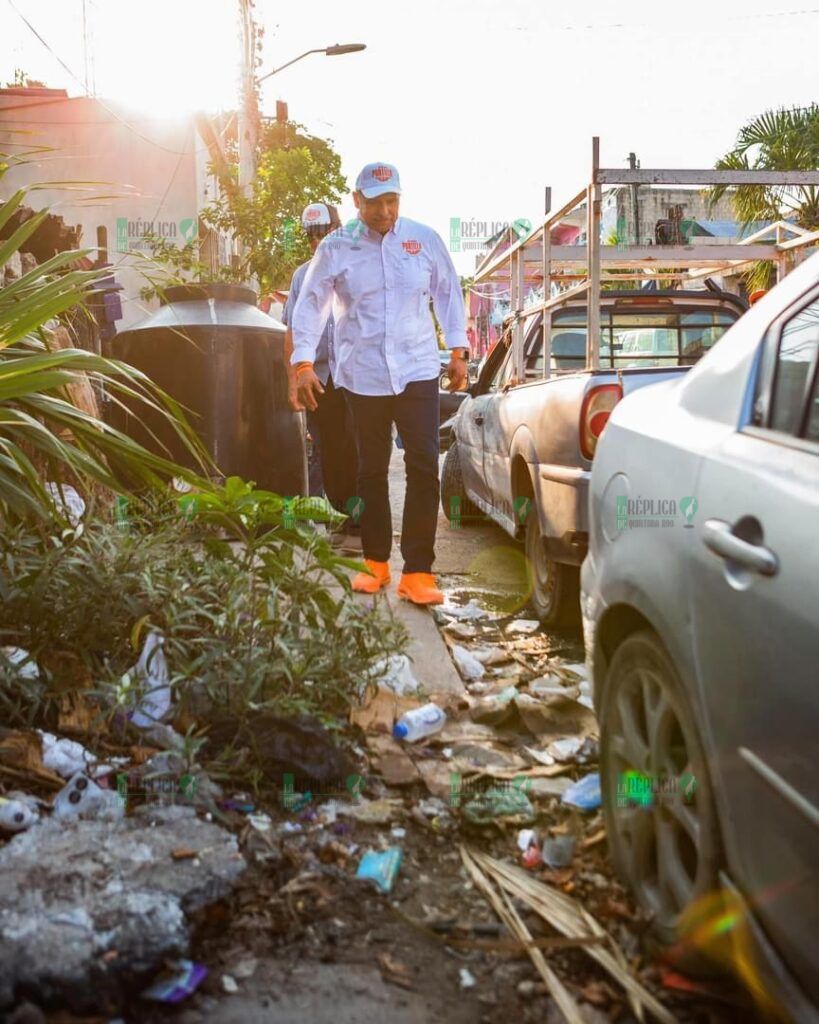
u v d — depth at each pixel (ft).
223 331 20.75
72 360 11.64
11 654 11.18
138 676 11.05
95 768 10.12
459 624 17.80
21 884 8.04
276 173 55.93
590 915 8.68
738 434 8.02
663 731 8.20
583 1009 7.59
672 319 23.26
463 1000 7.66
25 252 26.86
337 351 18.52
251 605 12.30
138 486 15.97
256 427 21.33
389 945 8.29
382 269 17.88
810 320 7.82
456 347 18.88
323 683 12.06
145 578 12.00
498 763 11.90
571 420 16.16
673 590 7.90
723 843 7.15
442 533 28.43
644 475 9.04
